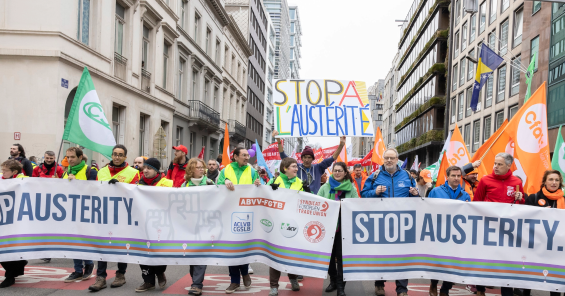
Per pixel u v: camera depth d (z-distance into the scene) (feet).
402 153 164.25
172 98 78.48
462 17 110.73
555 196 18.75
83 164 20.99
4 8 43.78
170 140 78.59
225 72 120.57
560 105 60.39
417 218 18.13
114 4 55.67
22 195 19.65
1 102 43.68
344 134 24.84
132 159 62.18
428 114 129.18
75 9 47.19
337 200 19.19
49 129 43.65
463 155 29.22
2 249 19.12
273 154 43.83
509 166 18.44
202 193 19.20
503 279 17.58
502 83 84.28
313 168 23.34
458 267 17.84
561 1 25.64
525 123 23.49
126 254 19.19
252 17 161.27
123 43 60.18
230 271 19.26
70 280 19.98
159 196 19.30
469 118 102.83
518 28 77.77
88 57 49.83
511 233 17.61
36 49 43.57
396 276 18.04
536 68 68.39
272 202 18.86
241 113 147.23
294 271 18.31
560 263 17.38
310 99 25.17
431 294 18.80
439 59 122.42
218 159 35.63
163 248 19.03
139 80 63.82
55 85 43.88
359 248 18.12
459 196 18.90
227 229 19.07
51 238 19.61
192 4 88.58
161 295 18.13
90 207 19.58
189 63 88.53
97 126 21.62
